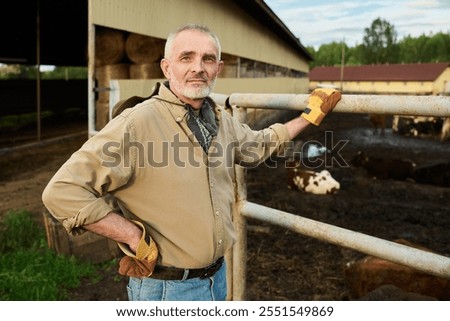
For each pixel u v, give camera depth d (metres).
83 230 1.31
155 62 6.62
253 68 13.68
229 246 1.55
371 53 104.94
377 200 5.81
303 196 6.00
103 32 6.55
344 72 58.97
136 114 1.34
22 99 12.95
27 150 8.73
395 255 1.46
